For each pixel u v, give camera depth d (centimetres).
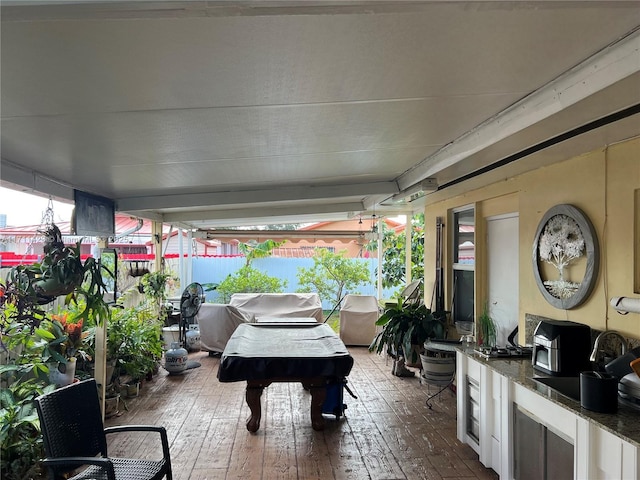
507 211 471
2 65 162
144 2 110
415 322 577
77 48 152
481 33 161
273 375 405
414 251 1058
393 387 580
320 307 902
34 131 237
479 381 371
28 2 108
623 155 298
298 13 120
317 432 433
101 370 449
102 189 421
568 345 300
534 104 226
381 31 156
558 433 263
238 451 392
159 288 712
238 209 718
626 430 210
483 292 528
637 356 256
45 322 396
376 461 373
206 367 686
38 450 322
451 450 392
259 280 1152
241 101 215
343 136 296
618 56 174
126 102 204
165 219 737
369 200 671
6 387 372
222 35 150
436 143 332
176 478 346
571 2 118
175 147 288
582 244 329
